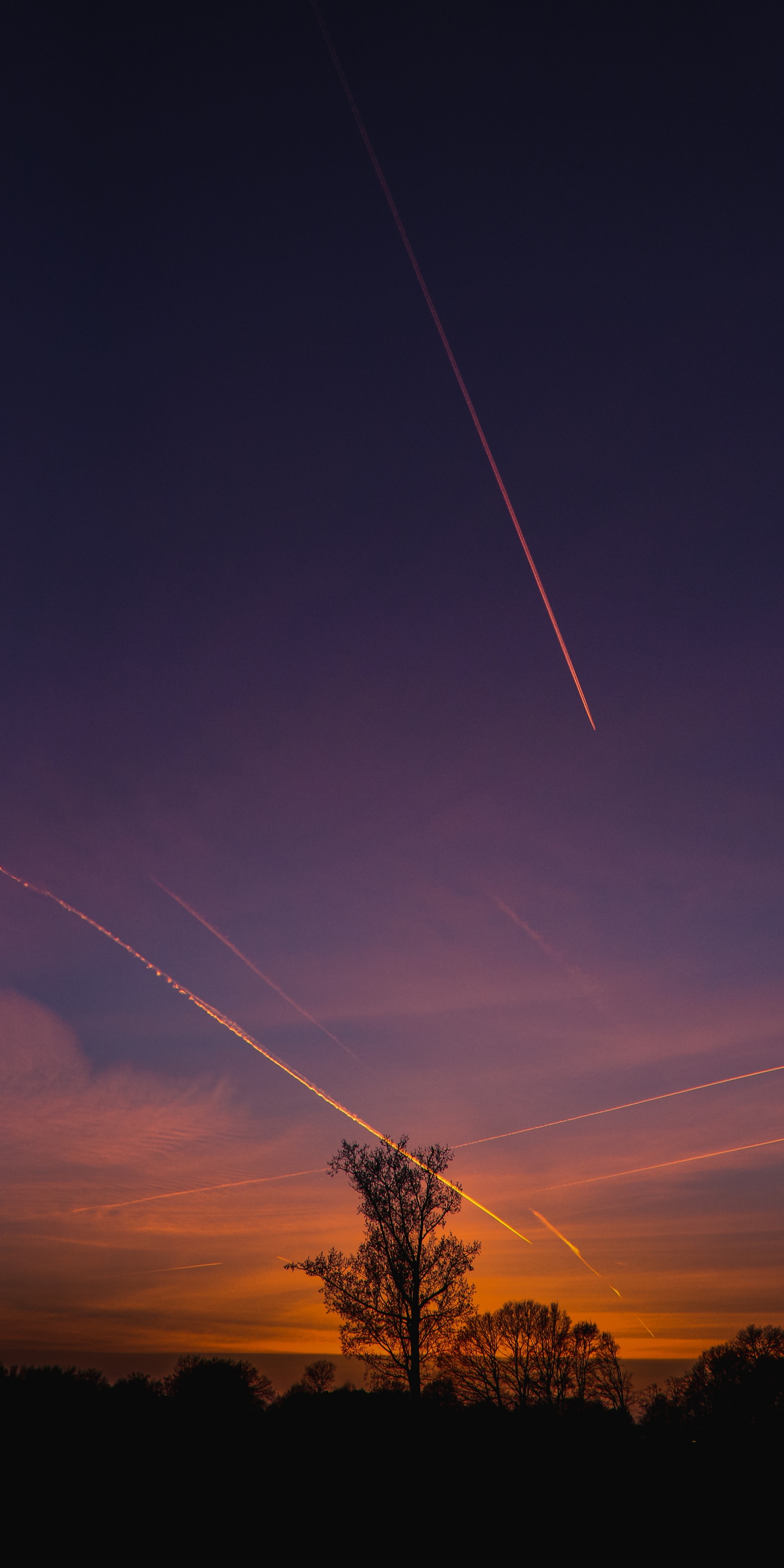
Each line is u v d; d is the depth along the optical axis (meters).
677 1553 25.16
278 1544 25.47
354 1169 40.91
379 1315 38.31
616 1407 45.78
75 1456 35.66
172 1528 26.81
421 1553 24.88
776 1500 30.00
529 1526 27.48
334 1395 47.41
